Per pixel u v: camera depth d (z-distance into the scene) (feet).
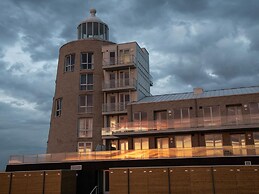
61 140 116.98
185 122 97.45
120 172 73.05
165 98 114.01
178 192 68.23
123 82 117.08
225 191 65.31
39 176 77.00
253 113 93.91
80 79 121.70
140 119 106.73
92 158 89.61
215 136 94.53
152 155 84.89
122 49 121.70
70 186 80.02
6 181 78.74
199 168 68.28
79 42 125.80
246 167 65.36
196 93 112.68
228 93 103.45
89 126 116.37
